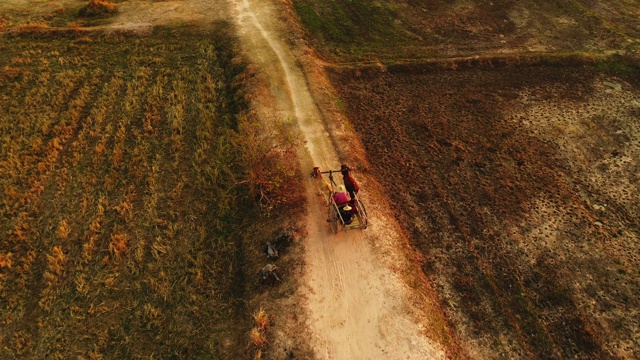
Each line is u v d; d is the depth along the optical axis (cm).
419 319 1267
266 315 1264
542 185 1844
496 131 2133
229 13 3012
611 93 2403
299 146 1886
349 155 1866
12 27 2836
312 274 1373
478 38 2870
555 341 1313
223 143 1941
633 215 1731
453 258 1538
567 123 2184
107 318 1334
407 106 2297
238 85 2295
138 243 1534
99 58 2592
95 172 1844
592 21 2981
